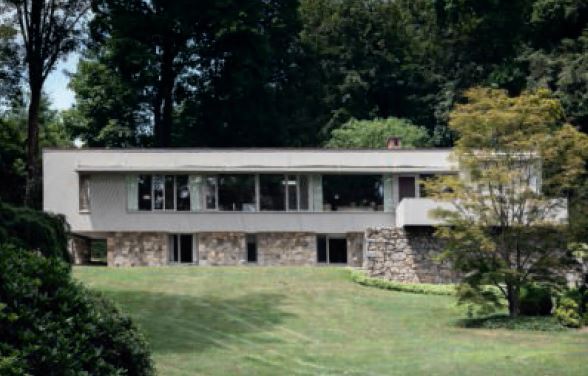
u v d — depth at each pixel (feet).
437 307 99.19
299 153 135.74
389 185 136.98
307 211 136.36
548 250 92.12
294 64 210.59
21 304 31.22
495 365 66.13
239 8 183.62
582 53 169.58
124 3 181.78
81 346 32.50
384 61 216.74
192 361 67.62
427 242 121.29
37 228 68.74
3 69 140.46
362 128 186.29
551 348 74.38
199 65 191.62
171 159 135.23
